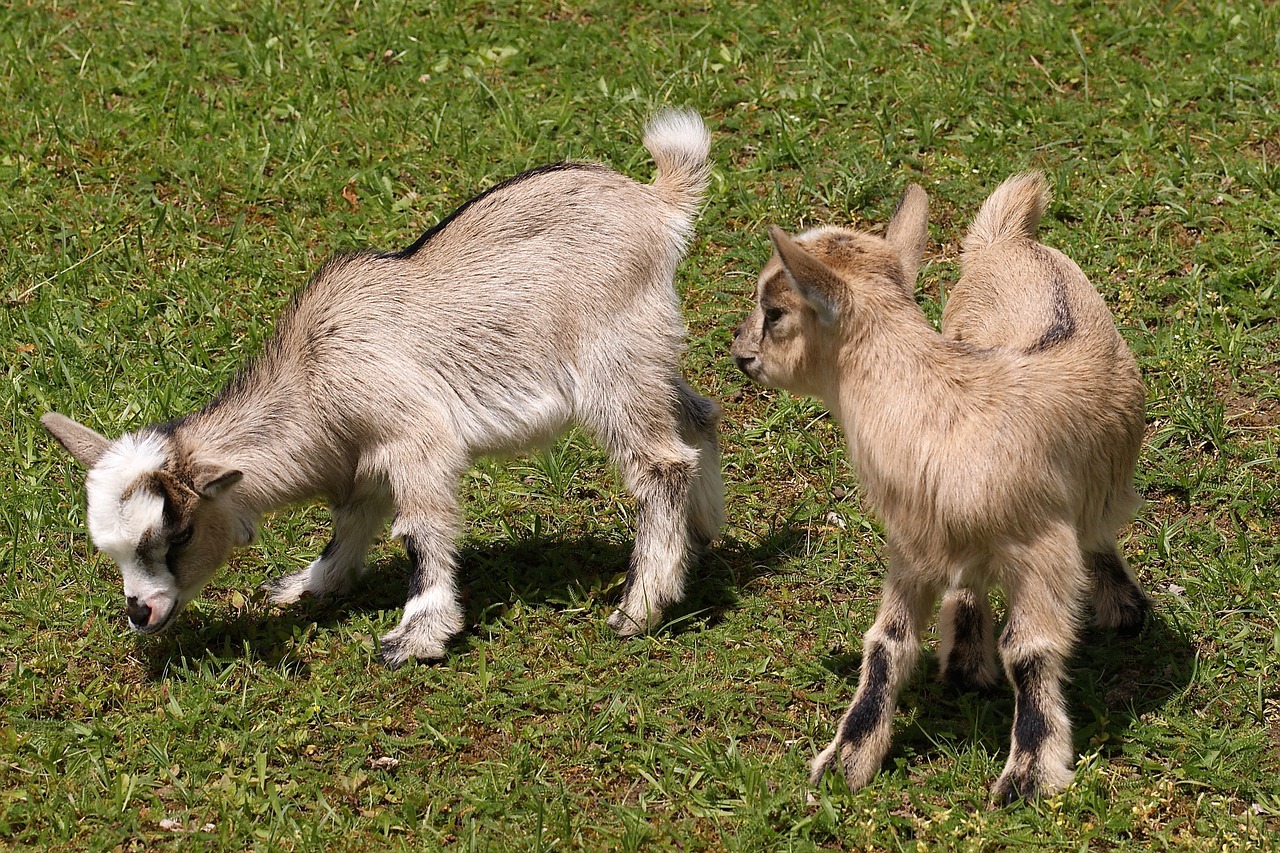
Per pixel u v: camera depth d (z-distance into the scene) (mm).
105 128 9625
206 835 5297
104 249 8688
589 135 9562
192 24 10852
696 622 6441
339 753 5766
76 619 6457
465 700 5980
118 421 7535
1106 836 5180
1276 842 5062
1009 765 5320
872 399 5316
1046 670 5238
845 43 10312
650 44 10422
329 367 6277
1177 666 5988
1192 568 6547
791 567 6785
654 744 5723
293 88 10070
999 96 9734
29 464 7328
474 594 6691
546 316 6395
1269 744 5578
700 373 8008
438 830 5328
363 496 6590
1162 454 7242
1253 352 7777
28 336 8156
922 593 5430
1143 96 9680
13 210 8977
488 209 6496
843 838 5234
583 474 7469
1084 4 10664
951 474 5129
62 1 11133
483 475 7438
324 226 8906
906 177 9203
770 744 5773
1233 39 10188
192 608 6574
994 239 6238
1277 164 9016
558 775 5602
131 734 5770
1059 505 5176
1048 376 5273
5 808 5430
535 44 10484
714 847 5227
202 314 8312
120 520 5902
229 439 6227
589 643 6316
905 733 5727
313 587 6711
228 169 9273
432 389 6289
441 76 10242
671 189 6598
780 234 5188
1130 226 8680
